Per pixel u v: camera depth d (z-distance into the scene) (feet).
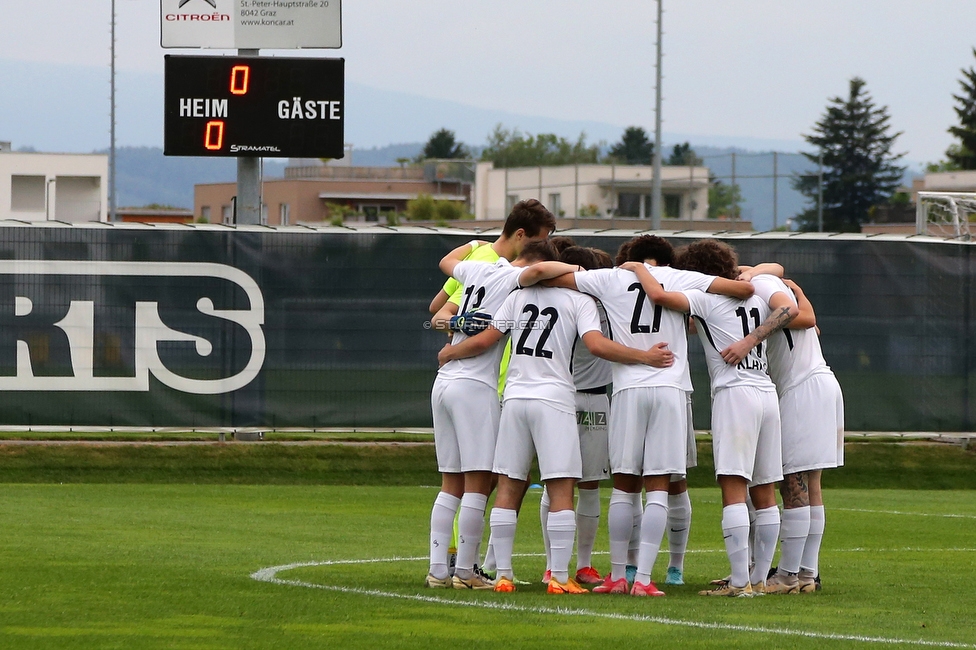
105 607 49.60
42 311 107.76
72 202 442.50
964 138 606.96
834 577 63.87
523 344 55.57
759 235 113.91
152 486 105.81
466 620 47.73
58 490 100.68
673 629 46.32
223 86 117.70
